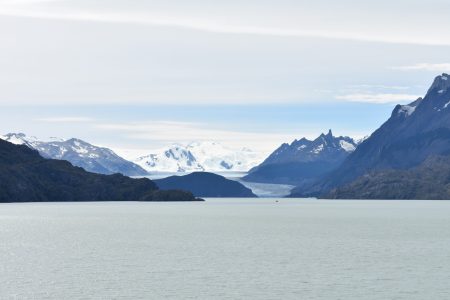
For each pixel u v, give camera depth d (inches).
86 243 7283.5
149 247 6865.2
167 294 4308.6
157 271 5152.6
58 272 5088.6
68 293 4320.9
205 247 6875.0
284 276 4945.9
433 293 4352.9
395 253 6323.8
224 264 5536.4
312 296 4269.2
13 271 5128.0
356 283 4675.2
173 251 6496.1
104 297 4220.0
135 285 4584.2
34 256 6058.1
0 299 4151.1
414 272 5118.1
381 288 4507.9
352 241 7544.3
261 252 6422.2
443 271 5162.4
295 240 7691.9
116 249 6658.5
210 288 4495.6
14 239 7755.9
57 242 7386.8
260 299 4188.0
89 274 5004.9
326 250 6589.6
